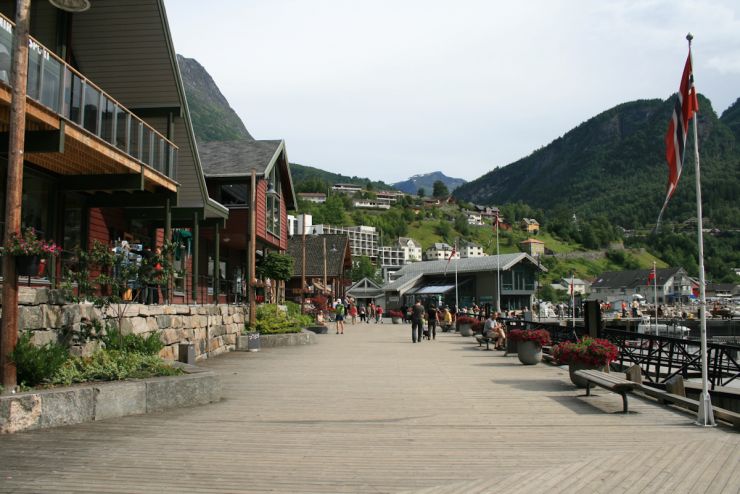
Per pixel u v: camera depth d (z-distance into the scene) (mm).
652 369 20391
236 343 22953
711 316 86062
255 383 13586
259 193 30750
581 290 150000
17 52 8945
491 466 6676
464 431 8547
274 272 32344
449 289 61125
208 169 29344
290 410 10102
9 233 8773
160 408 9938
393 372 15844
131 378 10062
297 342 25531
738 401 14289
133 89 19266
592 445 7715
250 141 33156
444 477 6246
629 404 10930
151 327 15367
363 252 187125
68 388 8742
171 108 19516
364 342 27641
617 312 86250
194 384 10516
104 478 6059
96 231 18844
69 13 18047
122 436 7938
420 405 10727
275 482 6016
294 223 73188
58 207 16625
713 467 6672
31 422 8156
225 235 29266
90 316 12203
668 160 10133
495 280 60375
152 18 18328
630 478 6242
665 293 122562
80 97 13289
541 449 7480
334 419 9359
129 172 16078
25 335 9156
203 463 6695
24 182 15188
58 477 6070
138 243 19938
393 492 5738
